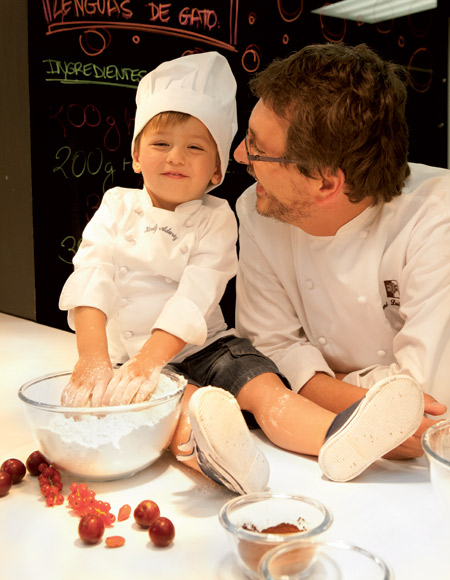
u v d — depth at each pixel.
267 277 1.69
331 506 1.12
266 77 1.42
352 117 1.34
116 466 1.18
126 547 0.99
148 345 1.40
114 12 2.59
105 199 1.69
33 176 2.59
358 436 1.17
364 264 1.51
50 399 1.35
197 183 1.59
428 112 3.16
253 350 1.55
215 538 1.02
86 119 2.62
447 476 0.93
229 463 1.10
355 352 1.62
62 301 1.50
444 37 3.16
